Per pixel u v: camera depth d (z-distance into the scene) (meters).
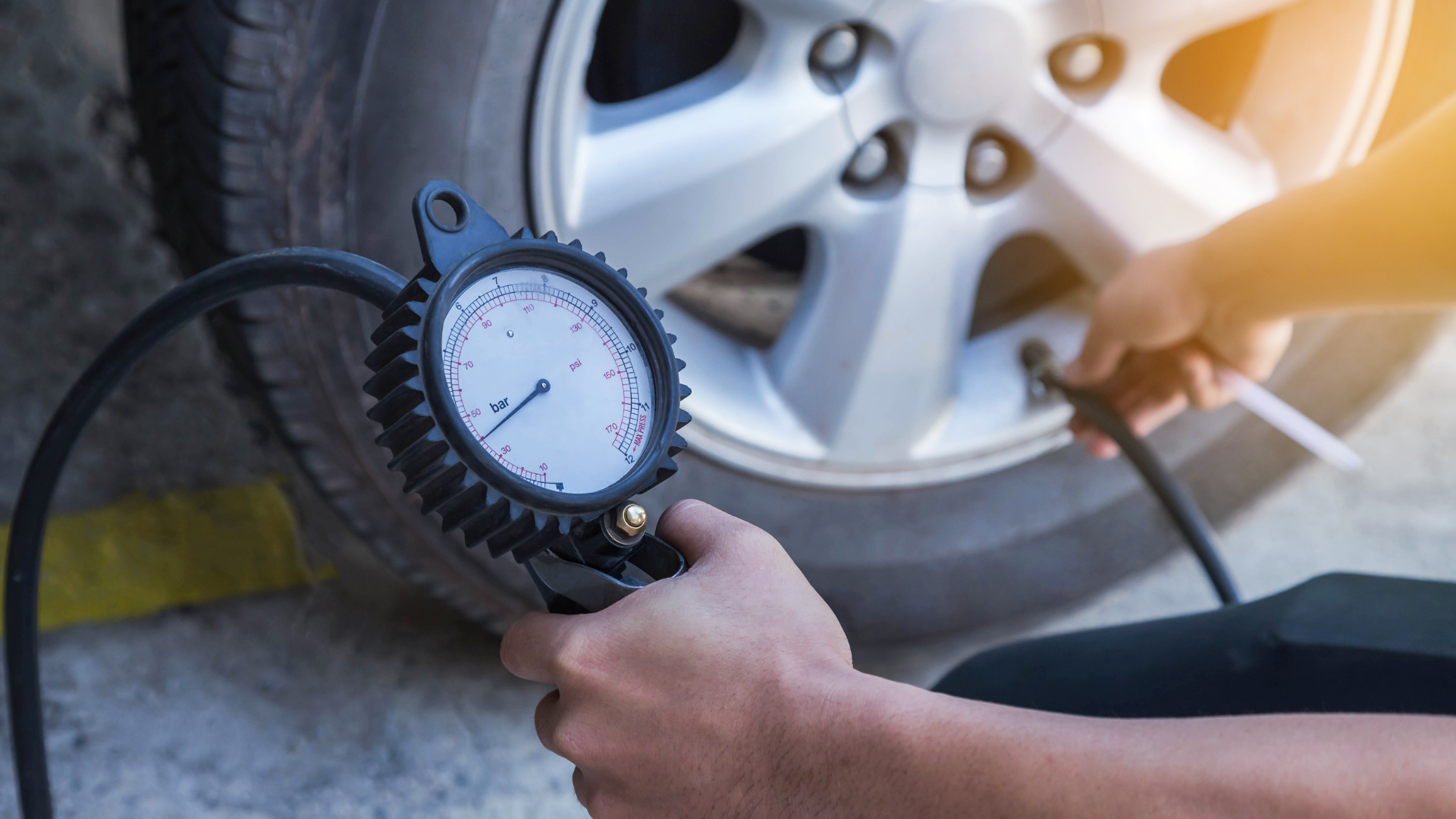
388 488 0.99
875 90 1.04
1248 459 1.33
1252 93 1.20
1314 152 1.17
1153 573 1.36
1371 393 1.31
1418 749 0.35
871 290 1.12
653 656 0.46
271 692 1.19
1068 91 1.11
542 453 0.53
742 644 0.46
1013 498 1.29
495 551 0.52
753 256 1.38
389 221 0.91
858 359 1.15
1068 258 1.24
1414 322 1.26
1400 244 0.76
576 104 0.96
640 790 0.48
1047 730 0.40
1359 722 0.37
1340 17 1.11
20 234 1.30
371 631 1.26
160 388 1.33
